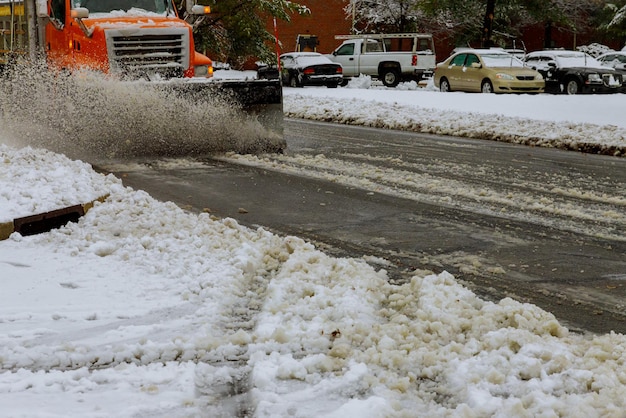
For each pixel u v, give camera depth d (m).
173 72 13.27
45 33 13.88
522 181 10.62
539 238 7.44
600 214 8.55
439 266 6.47
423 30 45.94
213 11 30.72
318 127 18.14
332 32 44.59
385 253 6.85
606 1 45.59
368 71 34.72
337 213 8.42
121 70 12.80
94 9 13.47
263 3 30.59
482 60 27.25
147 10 13.83
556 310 5.43
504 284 6.01
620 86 27.78
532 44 48.62
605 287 5.96
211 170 11.07
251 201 9.00
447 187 10.02
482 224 7.98
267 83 12.77
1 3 14.36
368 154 13.09
